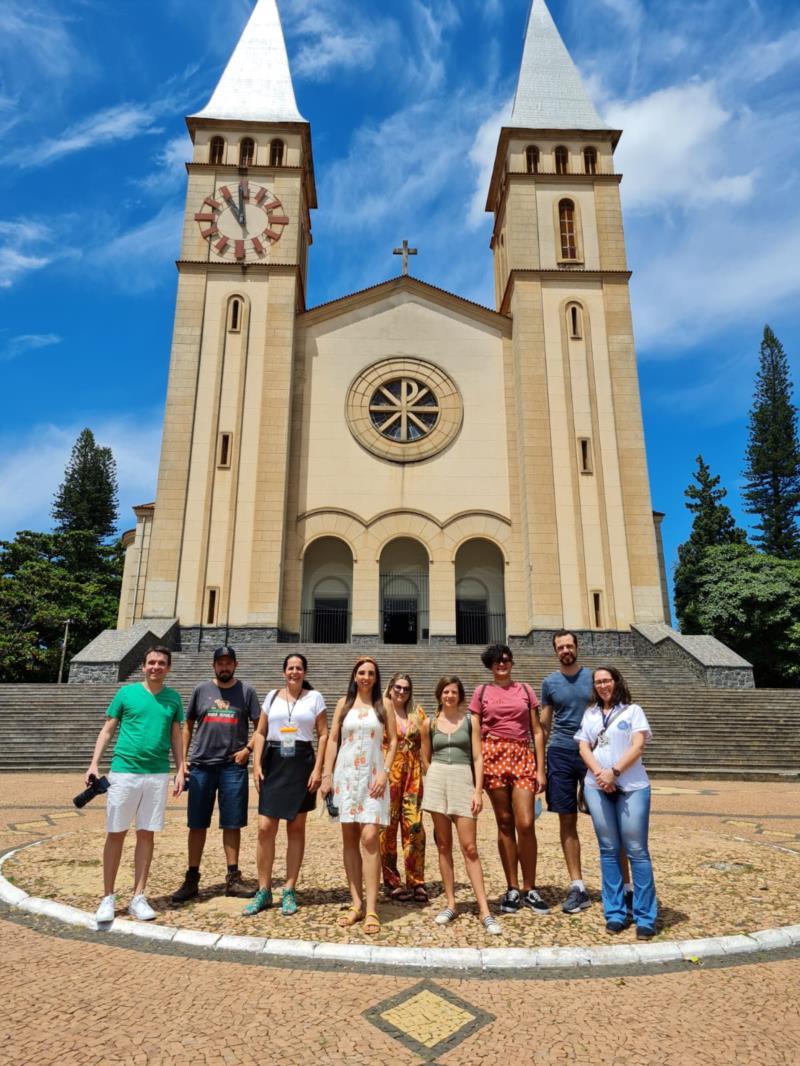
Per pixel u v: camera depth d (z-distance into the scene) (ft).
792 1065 11.16
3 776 46.60
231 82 108.37
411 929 17.44
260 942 16.22
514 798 19.44
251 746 21.70
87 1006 13.19
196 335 92.43
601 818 17.98
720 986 14.25
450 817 18.42
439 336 98.84
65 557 157.58
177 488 87.15
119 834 18.12
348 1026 12.46
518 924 17.79
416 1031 12.31
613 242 98.99
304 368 96.37
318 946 15.96
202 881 22.07
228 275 95.30
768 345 156.76
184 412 89.45
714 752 53.11
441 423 95.66
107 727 18.72
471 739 19.11
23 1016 12.73
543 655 78.23
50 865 23.32
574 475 89.35
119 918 18.02
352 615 88.53
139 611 101.91
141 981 14.38
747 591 104.88
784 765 51.83
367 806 17.99
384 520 91.91
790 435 151.02
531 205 100.22
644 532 87.81
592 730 18.57
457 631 93.56
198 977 14.60
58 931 17.39
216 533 86.28
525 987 14.24
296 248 96.58
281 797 19.15
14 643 122.31
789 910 18.86
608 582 86.17
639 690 64.64
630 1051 11.62
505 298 103.86
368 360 97.45
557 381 92.68
